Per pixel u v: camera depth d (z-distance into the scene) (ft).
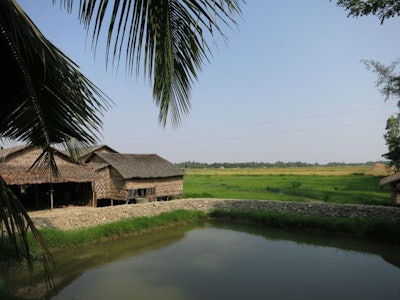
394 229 53.57
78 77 9.41
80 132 10.72
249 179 213.25
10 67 9.70
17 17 7.48
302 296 31.68
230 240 57.36
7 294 29.14
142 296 31.76
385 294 32.22
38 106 10.27
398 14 36.55
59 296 31.68
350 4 37.76
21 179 67.31
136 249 51.16
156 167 102.22
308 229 63.31
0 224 9.52
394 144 103.55
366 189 131.23
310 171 323.57
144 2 8.95
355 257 45.96
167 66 9.76
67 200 86.69
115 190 91.04
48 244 46.88
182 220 73.97
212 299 30.94
